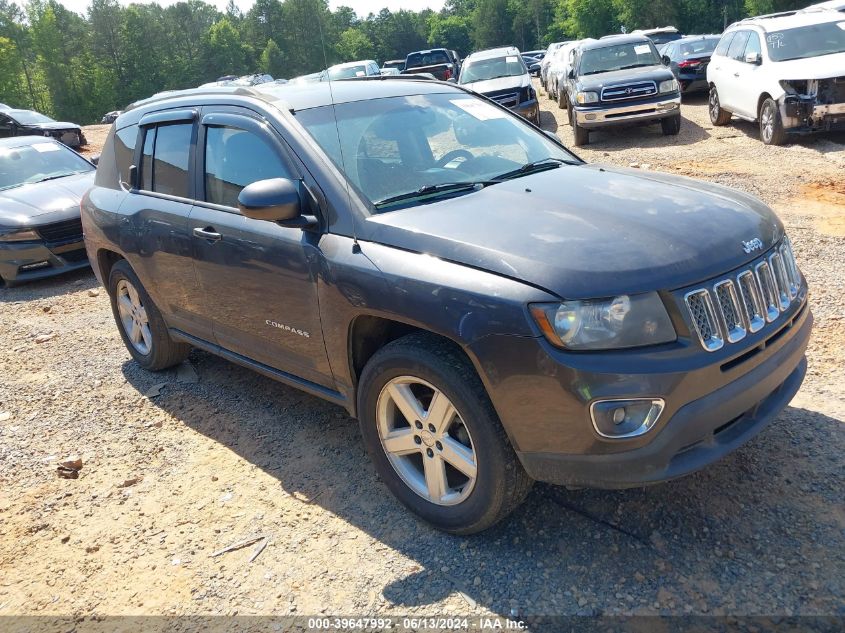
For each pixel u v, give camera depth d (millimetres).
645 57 13688
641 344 2561
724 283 2715
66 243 8430
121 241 4773
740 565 2773
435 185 3518
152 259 4516
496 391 2693
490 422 2768
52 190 8906
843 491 3119
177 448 4203
